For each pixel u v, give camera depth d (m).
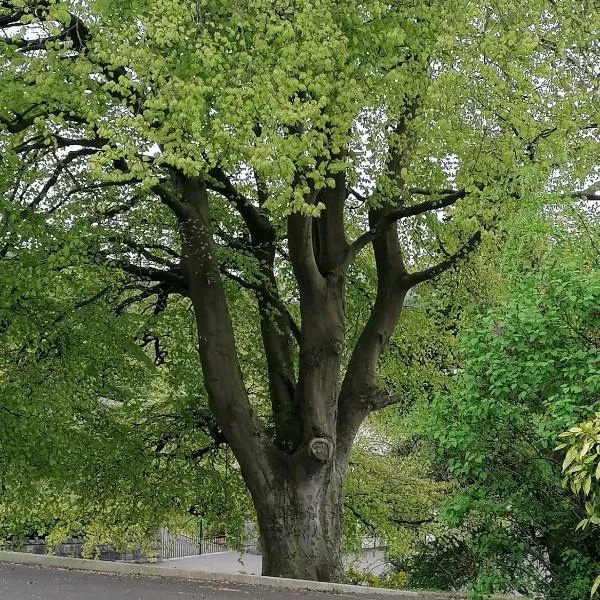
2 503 17.73
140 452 18.34
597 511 6.73
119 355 17.28
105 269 14.95
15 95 11.68
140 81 10.20
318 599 9.97
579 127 12.55
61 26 11.11
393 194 13.52
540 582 9.98
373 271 18.39
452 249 16.16
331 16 10.91
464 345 9.60
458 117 12.16
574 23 12.31
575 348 8.82
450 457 11.52
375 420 23.62
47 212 14.11
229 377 13.31
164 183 13.37
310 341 13.79
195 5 10.27
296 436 14.02
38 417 16.36
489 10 11.65
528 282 9.12
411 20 11.80
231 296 17.11
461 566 20.16
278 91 10.04
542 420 9.12
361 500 21.61
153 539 21.58
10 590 8.15
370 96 11.87
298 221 12.92
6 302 14.51
